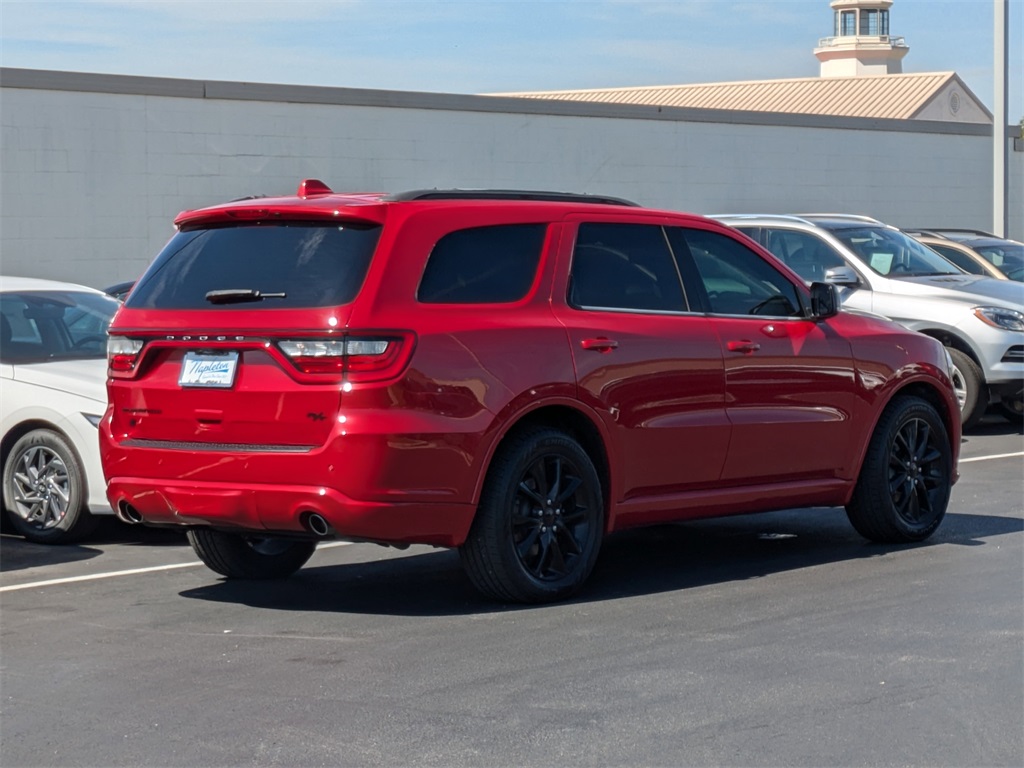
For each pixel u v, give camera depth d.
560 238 6.86
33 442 8.61
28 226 19.27
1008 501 9.62
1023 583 7.04
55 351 9.20
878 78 58.09
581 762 4.54
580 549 6.79
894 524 8.09
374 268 6.19
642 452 6.99
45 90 19.27
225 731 4.92
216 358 6.36
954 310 12.95
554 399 6.59
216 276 6.51
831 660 5.66
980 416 13.17
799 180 27.97
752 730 4.83
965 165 31.00
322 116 21.64
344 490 6.05
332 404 6.07
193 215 6.73
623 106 25.12
